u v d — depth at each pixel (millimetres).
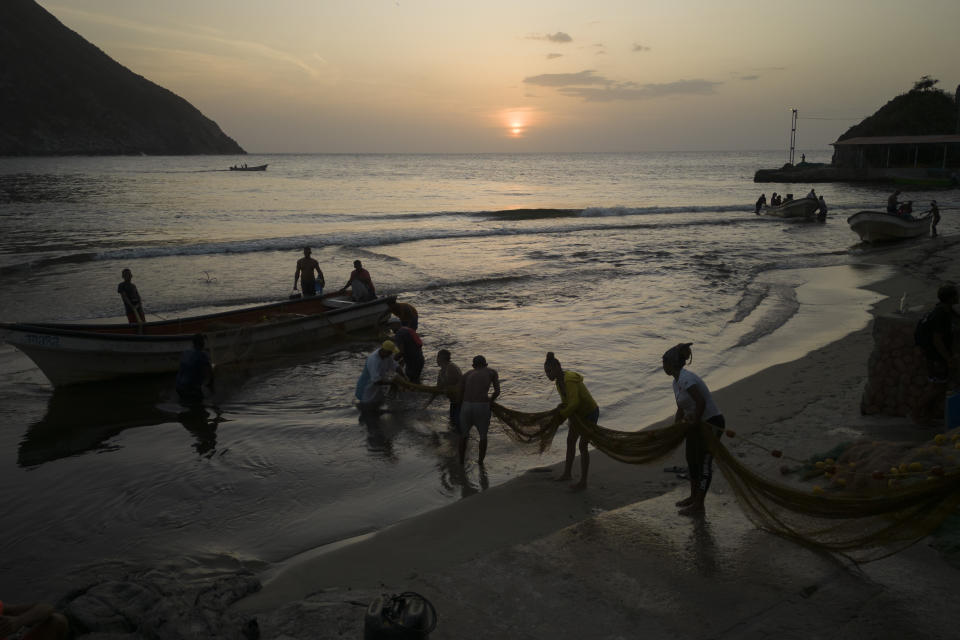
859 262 25734
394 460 8289
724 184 89938
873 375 8305
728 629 4273
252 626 4309
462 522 6293
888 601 4512
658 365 12453
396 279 22141
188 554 6027
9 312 16875
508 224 40281
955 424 7059
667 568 5113
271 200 58250
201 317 13438
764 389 10062
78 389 11234
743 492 5664
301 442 8891
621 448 6559
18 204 49188
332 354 13523
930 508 4723
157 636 4133
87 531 6492
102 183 80688
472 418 7898
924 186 73188
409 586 4988
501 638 4258
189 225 38375
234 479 7727
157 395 10953
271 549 6129
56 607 4688
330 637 4199
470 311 17469
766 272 23688
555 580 4992
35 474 7844
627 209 47250
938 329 7266
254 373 12164
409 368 10906
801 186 81562
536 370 12148
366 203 56938
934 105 97438
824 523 5684
